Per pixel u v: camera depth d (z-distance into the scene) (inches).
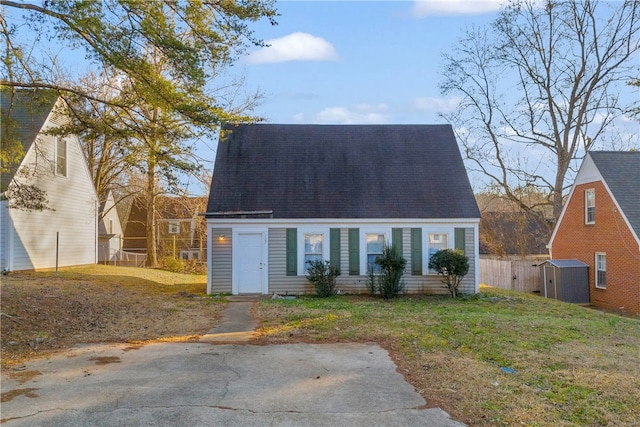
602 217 799.7
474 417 185.9
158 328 374.0
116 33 363.9
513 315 464.1
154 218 1011.3
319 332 354.3
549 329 369.7
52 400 201.3
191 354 286.4
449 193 666.8
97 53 366.6
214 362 267.3
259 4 395.2
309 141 726.5
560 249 941.2
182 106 406.3
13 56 386.6
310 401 203.2
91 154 1048.2
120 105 435.8
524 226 1423.5
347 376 240.4
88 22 342.6
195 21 387.9
